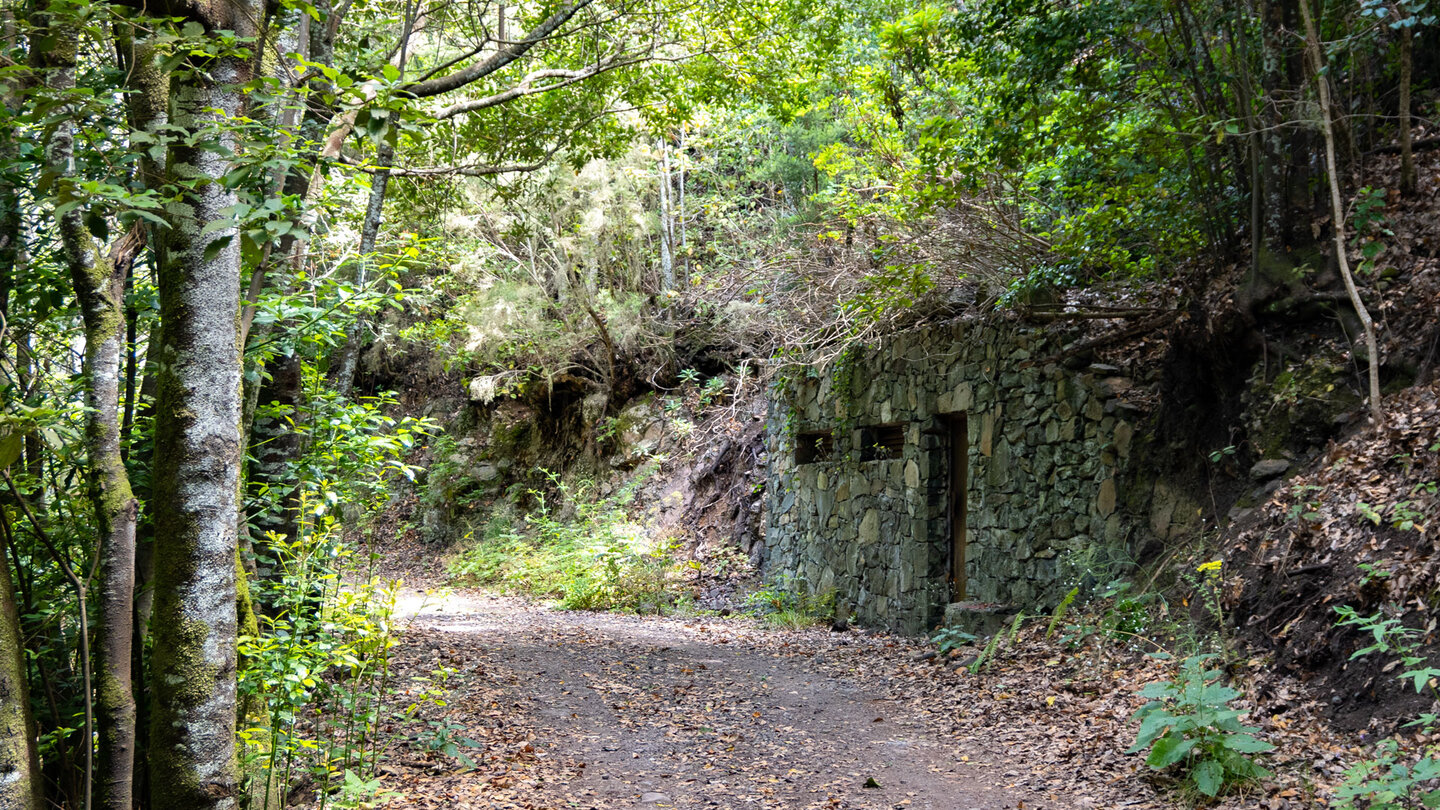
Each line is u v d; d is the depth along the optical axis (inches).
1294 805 152.1
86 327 122.4
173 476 117.2
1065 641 273.7
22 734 104.1
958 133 341.4
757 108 592.7
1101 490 306.3
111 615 119.6
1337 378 249.4
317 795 172.7
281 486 184.9
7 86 117.4
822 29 362.0
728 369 650.8
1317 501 225.3
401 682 256.7
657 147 616.7
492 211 586.6
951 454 391.2
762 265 486.3
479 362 685.3
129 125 134.1
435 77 280.7
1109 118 319.0
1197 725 165.2
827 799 178.4
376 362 794.2
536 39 269.6
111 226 154.3
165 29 119.3
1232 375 276.7
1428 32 288.4
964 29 319.3
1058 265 326.3
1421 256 248.4
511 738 218.5
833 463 459.5
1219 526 260.8
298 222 147.3
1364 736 170.2
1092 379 316.2
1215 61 288.0
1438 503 193.5
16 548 144.7
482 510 725.3
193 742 116.3
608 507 621.3
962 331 374.6
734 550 549.0
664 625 428.1
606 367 682.2
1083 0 287.7
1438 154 268.4
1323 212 265.9
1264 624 215.0
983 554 356.5
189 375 117.7
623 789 185.6
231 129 118.6
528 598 550.6
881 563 412.5
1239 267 288.5
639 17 326.3
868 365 433.1
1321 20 264.5
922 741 218.7
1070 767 187.6
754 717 243.3
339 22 220.2
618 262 628.7
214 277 119.3
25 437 135.8
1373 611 190.5
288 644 158.6
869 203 412.8
